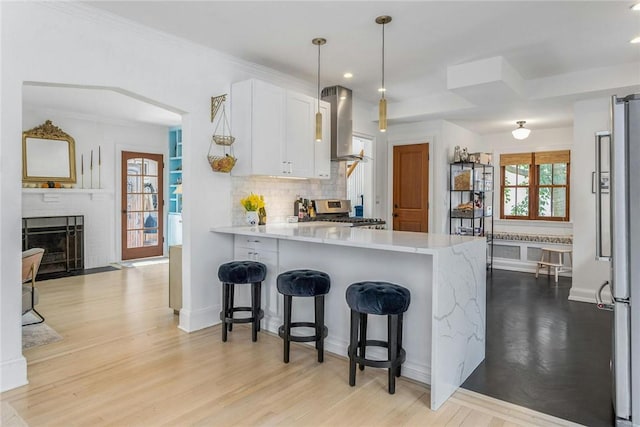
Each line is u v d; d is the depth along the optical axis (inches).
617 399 81.7
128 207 277.0
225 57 147.2
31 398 92.0
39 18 102.0
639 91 163.5
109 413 86.0
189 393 94.7
